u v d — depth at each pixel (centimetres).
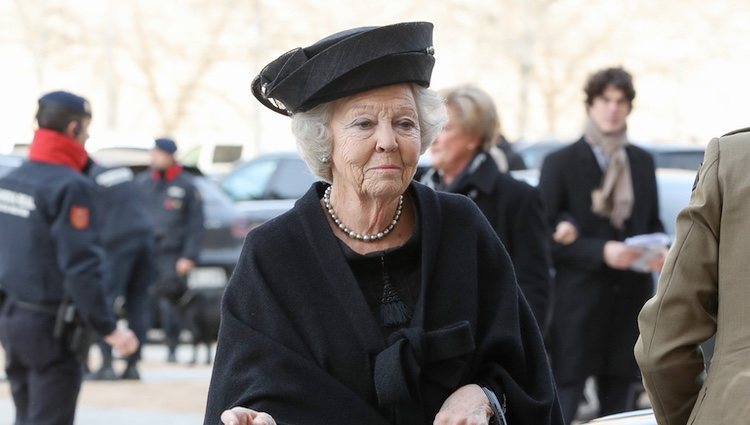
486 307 706
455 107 1200
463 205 723
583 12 9112
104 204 2442
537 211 1205
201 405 2061
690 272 663
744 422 627
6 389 2236
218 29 9562
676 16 9662
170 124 9506
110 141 4553
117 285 2433
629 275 1405
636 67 9675
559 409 710
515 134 9756
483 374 698
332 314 690
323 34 9481
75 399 1355
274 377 676
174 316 2714
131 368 2406
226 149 6147
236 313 696
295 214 710
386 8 9606
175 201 2686
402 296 702
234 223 2936
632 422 820
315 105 698
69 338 1338
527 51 8294
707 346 741
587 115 1457
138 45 9612
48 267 1331
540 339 717
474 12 9150
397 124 698
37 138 1357
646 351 673
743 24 9731
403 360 673
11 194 1343
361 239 711
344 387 678
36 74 9556
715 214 659
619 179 1430
